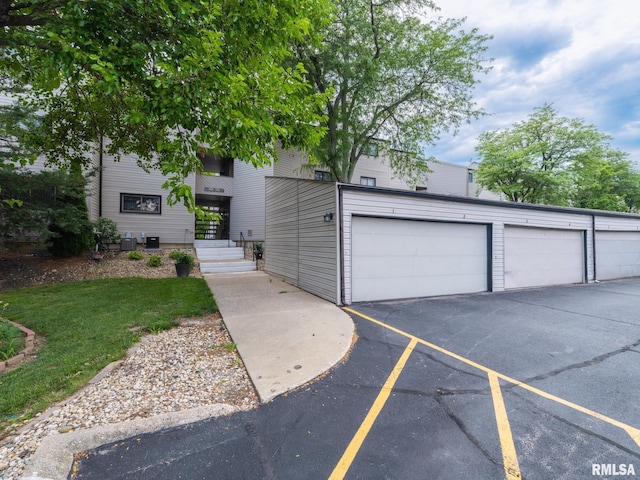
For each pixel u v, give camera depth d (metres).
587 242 10.43
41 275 8.30
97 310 5.39
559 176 15.99
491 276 8.30
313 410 2.55
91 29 2.80
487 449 2.08
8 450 1.99
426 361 3.58
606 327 4.96
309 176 15.74
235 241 15.12
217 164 17.70
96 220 11.09
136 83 3.21
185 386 2.94
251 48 3.49
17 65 4.09
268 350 3.80
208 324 4.97
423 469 1.89
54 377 2.98
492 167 17.62
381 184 18.28
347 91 10.89
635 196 19.66
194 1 2.95
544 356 3.75
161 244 13.07
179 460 1.96
